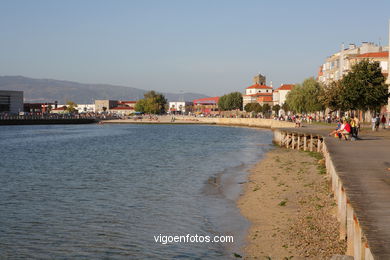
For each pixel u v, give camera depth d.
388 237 9.43
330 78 131.75
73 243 18.56
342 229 15.47
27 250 17.84
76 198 27.98
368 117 90.69
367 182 16.00
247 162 47.38
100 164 47.81
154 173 39.66
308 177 31.55
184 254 16.70
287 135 63.22
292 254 15.14
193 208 24.28
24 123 187.25
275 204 23.58
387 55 101.81
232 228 19.67
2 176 38.59
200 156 55.91
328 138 43.06
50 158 55.31
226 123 185.62
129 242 18.50
